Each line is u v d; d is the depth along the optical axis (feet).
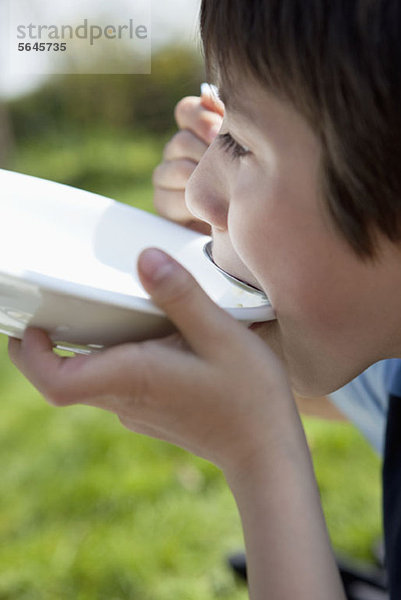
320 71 2.23
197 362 2.22
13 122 25.64
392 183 2.29
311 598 2.19
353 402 4.07
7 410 9.25
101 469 7.82
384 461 3.50
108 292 2.15
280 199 2.42
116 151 24.03
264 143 2.41
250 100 2.40
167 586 6.28
